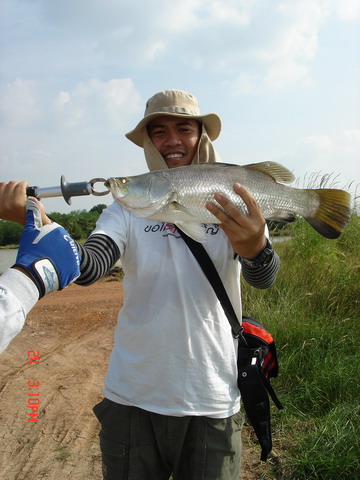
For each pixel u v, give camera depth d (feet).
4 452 11.82
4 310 3.92
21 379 16.26
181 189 6.97
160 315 6.73
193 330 6.75
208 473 6.63
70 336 21.16
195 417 6.69
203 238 6.84
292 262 23.56
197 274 6.87
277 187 7.54
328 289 20.31
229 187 7.11
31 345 20.01
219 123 8.45
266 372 7.97
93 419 13.42
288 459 10.87
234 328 7.06
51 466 11.20
